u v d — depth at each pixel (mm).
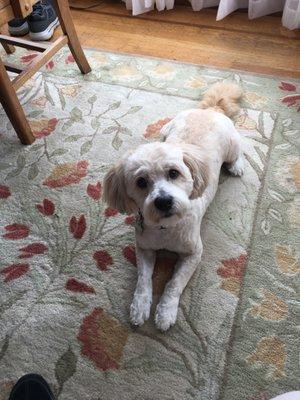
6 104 1528
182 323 1114
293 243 1294
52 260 1283
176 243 1153
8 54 2168
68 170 1562
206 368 1029
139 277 1174
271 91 1873
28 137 1651
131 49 2193
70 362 1054
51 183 1519
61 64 2100
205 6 2471
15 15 1484
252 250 1280
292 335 1082
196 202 1177
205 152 1181
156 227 1115
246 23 2336
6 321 1142
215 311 1138
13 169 1576
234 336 1085
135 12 2418
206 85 1930
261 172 1517
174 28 2334
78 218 1398
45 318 1145
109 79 1993
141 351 1067
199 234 1234
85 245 1318
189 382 1008
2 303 1181
